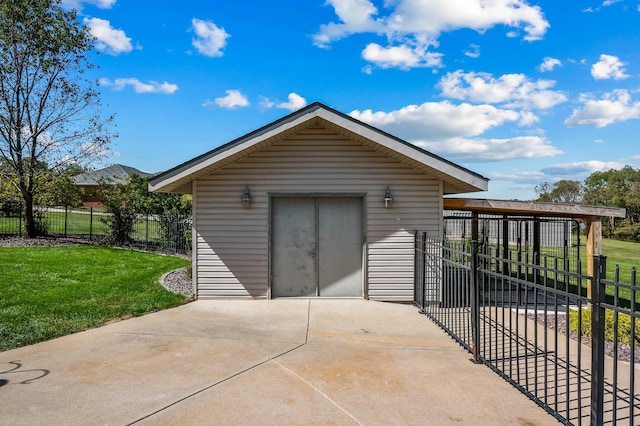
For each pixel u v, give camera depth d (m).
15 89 16.59
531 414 4.03
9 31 16.22
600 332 3.33
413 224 9.05
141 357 5.44
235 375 4.88
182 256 16.06
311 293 9.25
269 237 9.09
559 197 46.19
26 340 5.92
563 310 8.84
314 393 4.42
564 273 3.83
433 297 8.62
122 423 3.73
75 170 18.61
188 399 4.23
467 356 5.72
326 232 9.23
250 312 8.01
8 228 20.41
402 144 8.07
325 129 9.07
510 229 17.44
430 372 5.09
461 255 6.61
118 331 6.57
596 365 3.34
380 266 9.10
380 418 3.90
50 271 11.27
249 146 8.07
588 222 9.10
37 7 16.47
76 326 6.64
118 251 16.00
